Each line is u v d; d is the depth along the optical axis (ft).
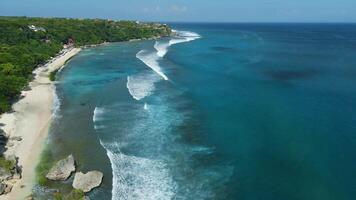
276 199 87.92
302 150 113.09
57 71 233.76
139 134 126.11
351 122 135.33
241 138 122.93
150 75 216.74
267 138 122.62
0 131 118.32
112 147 115.65
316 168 102.12
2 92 157.79
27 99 166.71
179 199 88.12
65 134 126.00
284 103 159.94
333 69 242.37
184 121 138.51
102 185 93.76
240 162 106.42
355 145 115.75
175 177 98.12
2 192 87.86
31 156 108.88
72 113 148.15
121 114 146.20
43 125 134.51
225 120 139.54
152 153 112.06
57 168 96.84
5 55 218.79
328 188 91.97
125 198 88.28
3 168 95.40
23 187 91.45
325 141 119.14
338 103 159.33
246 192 91.20
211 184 94.84
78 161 106.11
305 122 136.15
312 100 164.45
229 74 220.43
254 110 150.92
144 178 97.45
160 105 157.69
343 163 104.58
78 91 182.19
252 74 221.25
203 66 247.70
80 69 240.53
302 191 91.15
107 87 189.37
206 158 108.78
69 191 90.63
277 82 200.13
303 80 205.77
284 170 101.65
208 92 178.70
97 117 142.82
